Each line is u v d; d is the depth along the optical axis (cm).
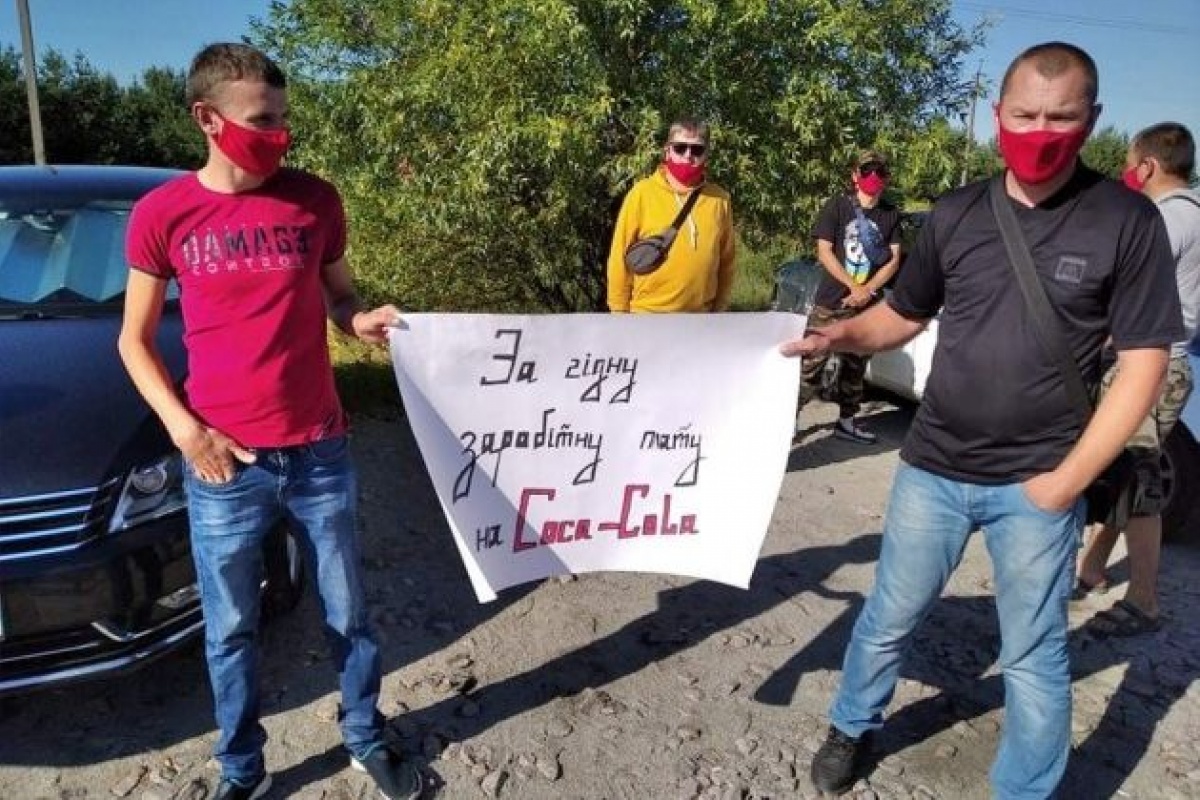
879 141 623
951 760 294
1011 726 249
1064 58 205
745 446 297
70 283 369
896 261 557
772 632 363
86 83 3612
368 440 544
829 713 299
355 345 700
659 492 297
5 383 293
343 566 248
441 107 615
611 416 288
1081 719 318
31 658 257
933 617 381
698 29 572
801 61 611
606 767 282
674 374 288
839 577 412
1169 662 356
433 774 274
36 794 261
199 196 218
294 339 228
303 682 314
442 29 630
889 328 269
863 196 550
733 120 612
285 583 342
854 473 550
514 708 307
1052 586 236
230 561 235
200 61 208
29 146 3450
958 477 244
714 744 296
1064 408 228
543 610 370
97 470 267
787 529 463
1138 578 373
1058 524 232
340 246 246
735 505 300
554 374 280
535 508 288
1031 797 248
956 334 238
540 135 559
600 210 646
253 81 207
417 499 466
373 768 263
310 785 267
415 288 739
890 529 262
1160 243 212
